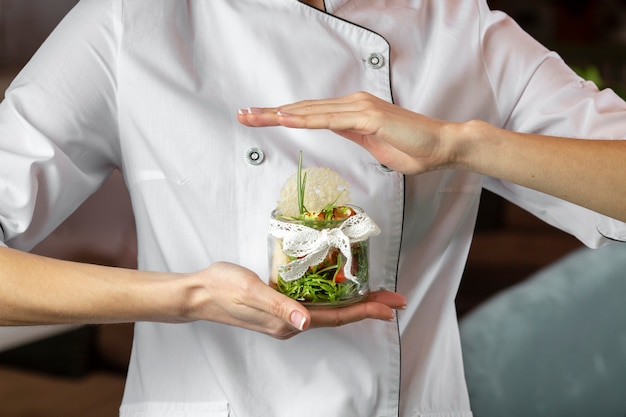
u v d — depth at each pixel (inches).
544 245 187.5
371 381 46.0
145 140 46.1
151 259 46.9
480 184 49.4
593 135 47.7
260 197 45.8
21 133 45.2
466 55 48.8
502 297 65.1
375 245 46.5
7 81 155.3
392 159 43.3
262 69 46.8
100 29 46.3
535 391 62.5
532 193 50.8
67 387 106.7
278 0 47.5
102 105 46.2
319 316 41.4
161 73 46.1
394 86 48.2
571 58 229.6
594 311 63.4
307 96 46.6
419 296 48.3
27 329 87.7
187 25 47.1
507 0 303.0
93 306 41.9
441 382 48.6
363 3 48.8
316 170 42.7
